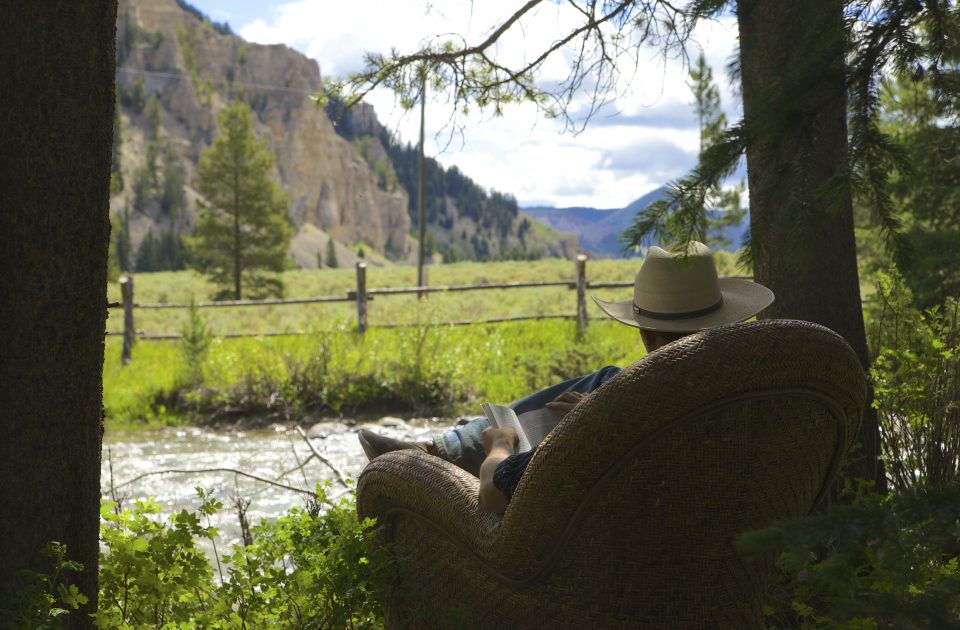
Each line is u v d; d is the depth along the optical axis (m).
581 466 1.99
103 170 2.51
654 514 2.02
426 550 2.71
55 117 2.39
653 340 2.81
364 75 4.96
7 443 2.44
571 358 11.45
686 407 1.89
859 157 2.57
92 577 2.62
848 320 3.84
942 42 2.48
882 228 2.67
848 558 1.63
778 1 3.26
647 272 2.76
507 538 2.22
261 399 10.87
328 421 10.54
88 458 2.57
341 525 2.90
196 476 7.79
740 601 2.16
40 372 2.44
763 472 2.01
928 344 3.55
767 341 1.88
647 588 2.10
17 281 2.41
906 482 3.79
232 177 66.06
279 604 2.85
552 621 2.24
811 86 2.58
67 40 2.40
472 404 11.02
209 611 2.93
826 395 2.02
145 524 2.92
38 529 2.47
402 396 11.09
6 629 2.34
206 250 66.50
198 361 11.73
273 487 7.27
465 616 2.47
